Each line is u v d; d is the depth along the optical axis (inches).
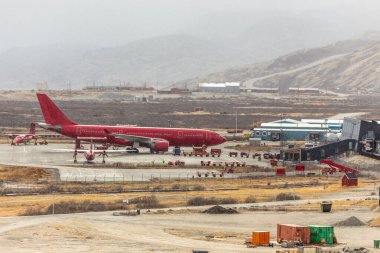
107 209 6619.1
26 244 4943.4
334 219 6240.2
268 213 6545.3
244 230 5728.3
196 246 4972.9
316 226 5339.6
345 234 5620.1
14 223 5757.9
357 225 6023.6
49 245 4916.3
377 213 6574.8
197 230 5674.2
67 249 4781.0
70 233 5383.9
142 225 5831.7
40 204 6766.7
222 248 4911.4
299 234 5187.0
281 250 4849.9
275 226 5920.3
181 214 6427.2
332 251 4830.2
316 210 6722.4
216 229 5743.1
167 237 5329.7
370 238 5462.6
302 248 4909.0
